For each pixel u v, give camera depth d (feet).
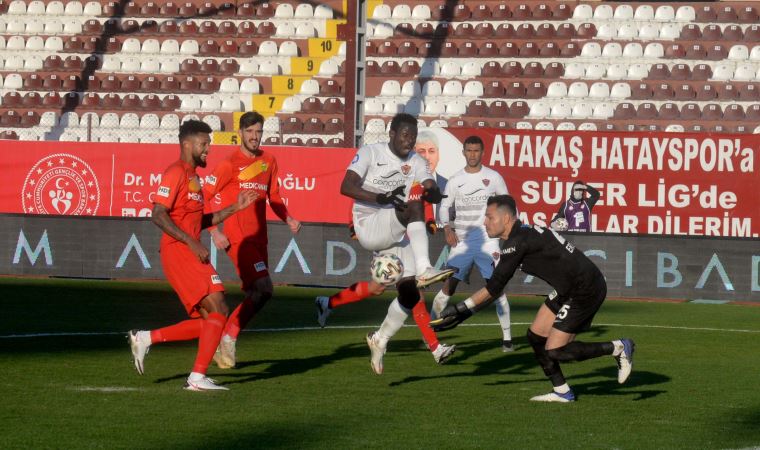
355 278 127.54
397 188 61.67
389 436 47.24
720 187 129.70
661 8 203.21
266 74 197.57
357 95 135.54
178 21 207.72
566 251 54.85
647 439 47.57
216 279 58.80
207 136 59.57
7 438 45.32
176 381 61.62
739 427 50.67
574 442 46.70
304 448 44.47
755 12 200.85
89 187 135.64
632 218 131.13
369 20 204.44
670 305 117.70
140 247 130.82
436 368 69.51
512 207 55.67
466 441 46.47
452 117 183.32
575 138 131.23
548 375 57.26
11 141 136.67
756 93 185.47
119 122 188.96
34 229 132.77
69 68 201.46
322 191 131.13
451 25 202.80
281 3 211.82
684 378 66.69
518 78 193.06
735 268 121.80
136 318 94.07
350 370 67.82
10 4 213.87
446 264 84.12
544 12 204.44
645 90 187.52
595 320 102.12
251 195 60.90
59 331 84.53
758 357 77.36
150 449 43.83
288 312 102.68
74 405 53.42
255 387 60.29
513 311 108.37
